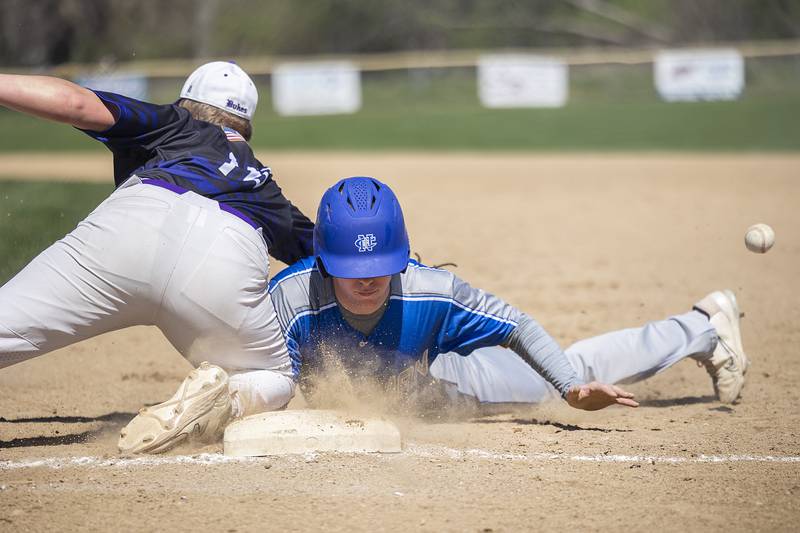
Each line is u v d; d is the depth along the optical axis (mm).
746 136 86000
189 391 13375
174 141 13930
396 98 119375
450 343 14805
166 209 13070
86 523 10797
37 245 27453
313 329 14328
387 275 13562
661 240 37812
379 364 14625
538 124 98438
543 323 24000
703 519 10992
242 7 159750
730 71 108938
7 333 12945
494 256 34344
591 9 152875
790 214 43281
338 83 111125
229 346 13695
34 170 61000
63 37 106562
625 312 25312
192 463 12891
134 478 12289
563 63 110812
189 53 146500
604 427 15500
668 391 18391
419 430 15062
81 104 13109
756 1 144750
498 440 14477
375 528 10656
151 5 133375
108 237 12945
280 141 90688
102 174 56938
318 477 12320
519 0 155375
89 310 13180
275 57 157375
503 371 15766
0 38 102062
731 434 14891
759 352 21250
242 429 13328
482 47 157000
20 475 12461
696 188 54281
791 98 108812
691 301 26734
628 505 11445
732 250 35250
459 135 93188
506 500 11594
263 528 10641
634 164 69688
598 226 41750
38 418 16125
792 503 11531
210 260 13055
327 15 156750
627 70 121625
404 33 156875
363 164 71000
